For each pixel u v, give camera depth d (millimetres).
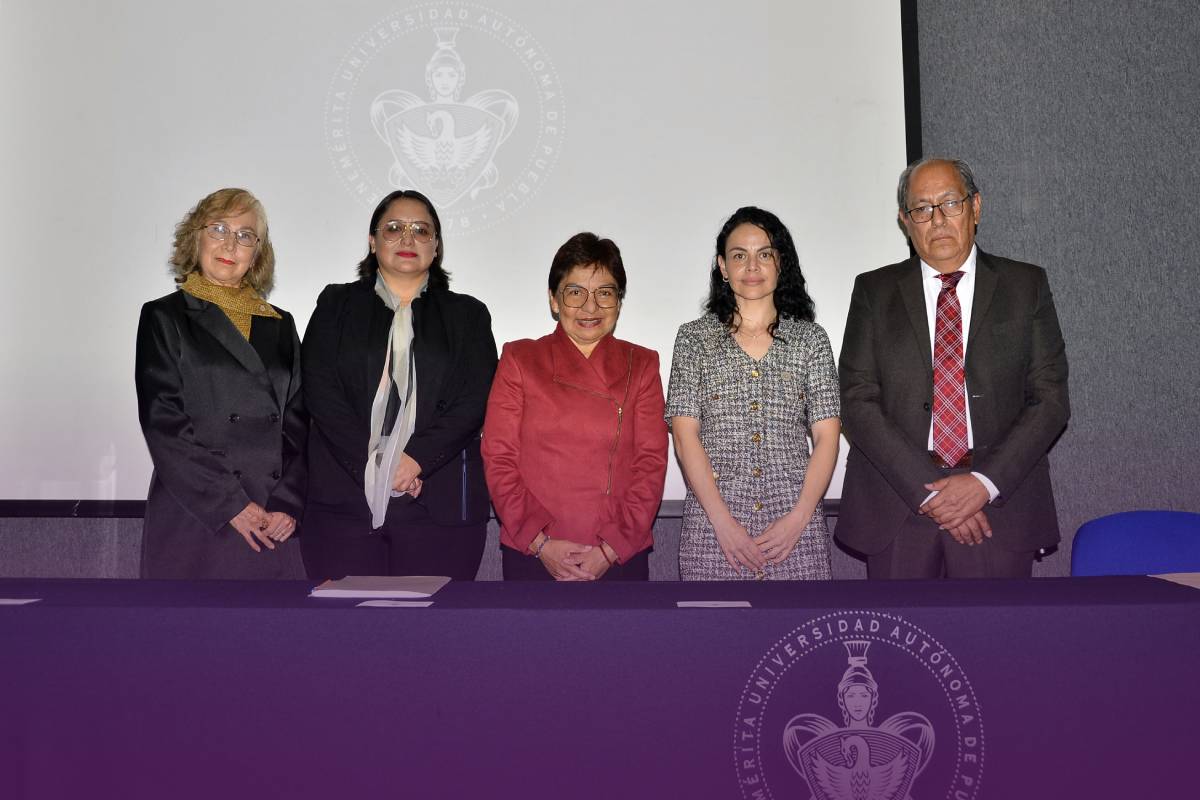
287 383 2396
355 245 2943
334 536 2287
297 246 2936
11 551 2967
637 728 1226
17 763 1228
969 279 2404
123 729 1229
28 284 2912
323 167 2943
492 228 2959
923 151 2979
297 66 2949
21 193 2918
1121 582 1428
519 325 2955
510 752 1226
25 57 2920
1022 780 1220
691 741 1225
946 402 2318
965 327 2367
